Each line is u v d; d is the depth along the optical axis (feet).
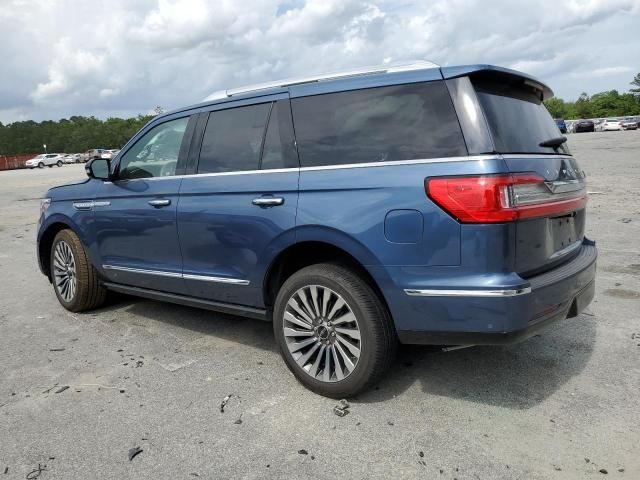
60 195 17.63
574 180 11.41
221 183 12.63
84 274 16.92
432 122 9.87
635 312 15.26
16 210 49.16
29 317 17.44
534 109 11.37
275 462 8.96
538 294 9.45
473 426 9.80
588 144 104.27
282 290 11.50
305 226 10.91
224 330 15.43
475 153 9.32
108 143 417.69
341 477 8.52
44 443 9.82
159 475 8.74
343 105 11.02
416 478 8.41
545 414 10.11
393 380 11.72
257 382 11.96
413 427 9.85
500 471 8.50
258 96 12.48
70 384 12.24
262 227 11.70
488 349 13.15
